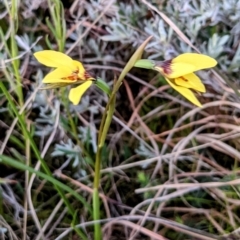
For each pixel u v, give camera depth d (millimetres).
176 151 208
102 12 221
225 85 212
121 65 235
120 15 224
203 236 183
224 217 193
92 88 228
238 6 209
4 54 214
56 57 122
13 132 215
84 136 216
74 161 210
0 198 197
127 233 191
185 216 197
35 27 228
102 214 202
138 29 222
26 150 203
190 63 122
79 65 122
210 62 122
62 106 221
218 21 217
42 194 209
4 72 204
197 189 200
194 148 203
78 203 205
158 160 207
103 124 137
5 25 225
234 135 202
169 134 212
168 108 227
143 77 235
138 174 209
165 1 223
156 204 200
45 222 198
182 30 220
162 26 213
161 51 218
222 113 221
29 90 225
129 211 208
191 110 219
